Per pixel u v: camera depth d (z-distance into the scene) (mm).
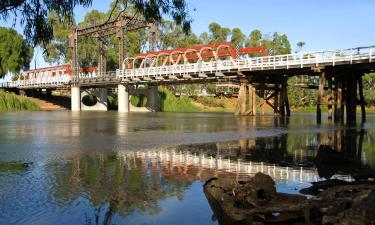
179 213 8812
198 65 55562
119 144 21875
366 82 102375
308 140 24656
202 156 17578
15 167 14414
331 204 7508
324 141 24188
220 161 16234
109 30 77438
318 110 41938
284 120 46281
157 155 17734
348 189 8688
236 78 56500
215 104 102812
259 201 8586
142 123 40094
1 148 19953
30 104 86375
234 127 34938
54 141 23219
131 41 96562
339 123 41375
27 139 24281
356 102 45344
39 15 10773
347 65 40438
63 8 10828
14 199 9859
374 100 97875
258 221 7906
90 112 72438
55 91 107625
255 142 23391
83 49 97750
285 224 7801
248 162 16062
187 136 26609
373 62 37656
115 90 93250
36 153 18188
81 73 85562
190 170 14055
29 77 102750
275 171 14102
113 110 85500
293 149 20312
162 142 23078
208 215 8664
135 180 12172
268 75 54219
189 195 10305
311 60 42062
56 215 8656
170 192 10641
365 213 6707
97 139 24422
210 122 41969
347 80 44938
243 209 8312
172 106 91938
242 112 56094
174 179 12367
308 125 37906
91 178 12430
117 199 9930
